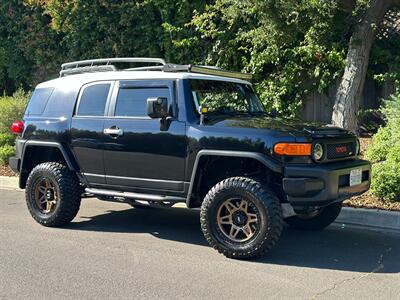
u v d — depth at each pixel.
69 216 7.20
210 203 5.84
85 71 7.74
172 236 6.89
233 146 5.82
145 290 4.87
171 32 14.85
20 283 5.06
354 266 5.60
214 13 13.77
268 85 13.96
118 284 5.03
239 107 6.99
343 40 13.25
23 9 18.31
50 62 17.92
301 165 5.62
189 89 6.37
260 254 5.66
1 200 9.41
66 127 7.17
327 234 6.99
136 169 6.59
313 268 5.53
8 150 12.20
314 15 10.98
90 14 16.09
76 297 4.70
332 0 10.64
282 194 5.95
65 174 7.17
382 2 11.27
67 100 7.31
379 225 7.26
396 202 7.74
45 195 7.32
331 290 4.87
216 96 6.70
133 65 15.99
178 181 6.29
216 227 5.86
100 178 6.93
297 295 4.74
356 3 10.77
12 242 6.52
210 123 6.14
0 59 19.12
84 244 6.45
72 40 16.69
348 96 11.44
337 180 5.71
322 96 13.95
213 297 4.68
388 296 4.72
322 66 13.48
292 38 11.90
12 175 11.42
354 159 6.36
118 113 6.79
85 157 7.02
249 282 5.08
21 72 19.06
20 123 7.78
